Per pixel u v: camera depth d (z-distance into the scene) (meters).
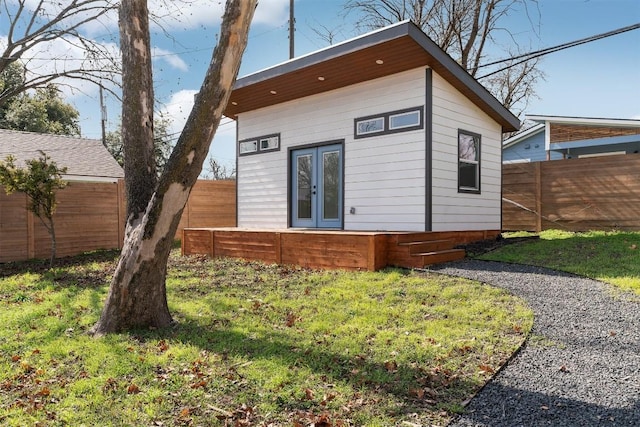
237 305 5.01
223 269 7.59
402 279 5.93
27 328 4.30
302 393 2.78
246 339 3.82
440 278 5.89
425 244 7.06
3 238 9.28
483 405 2.61
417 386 2.87
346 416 2.51
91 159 15.70
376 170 8.59
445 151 8.21
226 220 14.38
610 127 14.62
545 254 7.33
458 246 8.20
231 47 3.85
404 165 8.15
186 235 10.02
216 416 2.53
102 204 11.03
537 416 2.46
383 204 8.47
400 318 4.32
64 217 10.25
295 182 10.32
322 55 7.86
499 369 3.10
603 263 6.40
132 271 4.12
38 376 3.15
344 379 2.98
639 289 4.95
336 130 9.34
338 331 3.97
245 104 10.70
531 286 5.32
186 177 4.05
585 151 15.79
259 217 11.15
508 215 11.65
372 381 2.95
